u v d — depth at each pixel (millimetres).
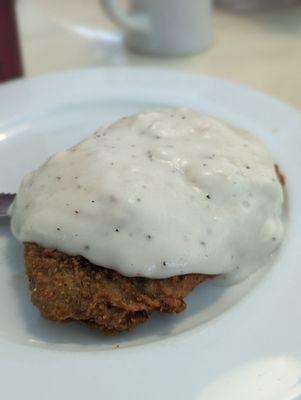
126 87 318
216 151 230
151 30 397
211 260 203
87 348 195
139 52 414
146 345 187
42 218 206
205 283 219
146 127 239
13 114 299
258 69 388
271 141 278
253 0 481
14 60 351
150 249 196
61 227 202
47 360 181
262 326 191
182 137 236
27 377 176
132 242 197
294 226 232
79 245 200
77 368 178
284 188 250
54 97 311
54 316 196
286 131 285
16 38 348
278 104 302
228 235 210
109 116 311
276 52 410
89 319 198
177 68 393
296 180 253
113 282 199
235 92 312
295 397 167
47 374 177
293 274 210
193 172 217
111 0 389
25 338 200
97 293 196
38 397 170
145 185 208
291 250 221
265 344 185
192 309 211
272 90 362
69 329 203
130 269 195
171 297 199
